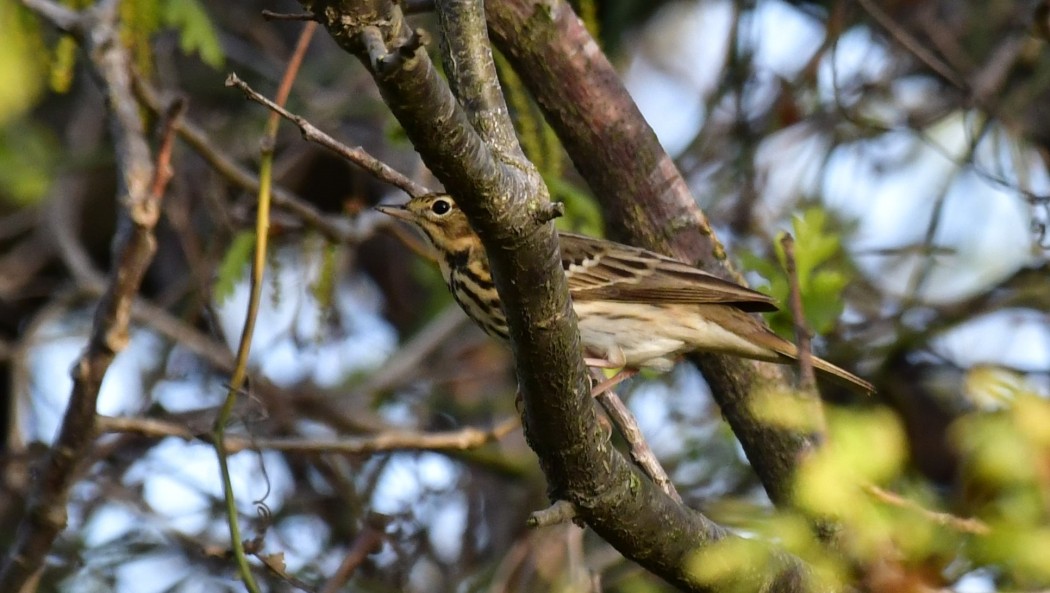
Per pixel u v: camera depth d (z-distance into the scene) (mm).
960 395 14375
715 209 14547
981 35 15375
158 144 8516
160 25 12602
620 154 9641
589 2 10469
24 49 6961
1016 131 13422
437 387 15055
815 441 6914
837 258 14047
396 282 16891
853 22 14977
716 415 14047
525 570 12359
